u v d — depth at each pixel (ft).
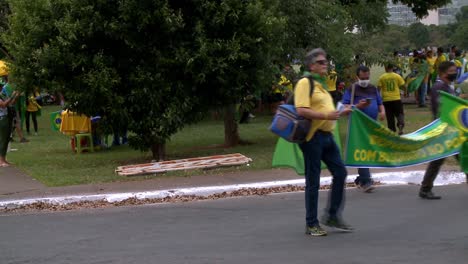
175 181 34.73
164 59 38.45
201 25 38.32
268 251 21.44
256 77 40.83
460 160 28.55
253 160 40.98
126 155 46.96
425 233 23.44
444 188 32.24
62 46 37.78
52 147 53.52
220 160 39.09
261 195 31.73
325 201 29.71
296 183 33.17
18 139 59.72
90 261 20.89
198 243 22.81
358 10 61.05
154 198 31.32
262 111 75.00
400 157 27.71
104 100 38.68
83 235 24.50
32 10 39.11
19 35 39.75
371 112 31.35
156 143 41.01
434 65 78.23
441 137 28.45
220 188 32.32
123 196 31.12
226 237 23.57
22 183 35.73
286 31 45.91
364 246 21.80
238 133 55.11
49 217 28.02
